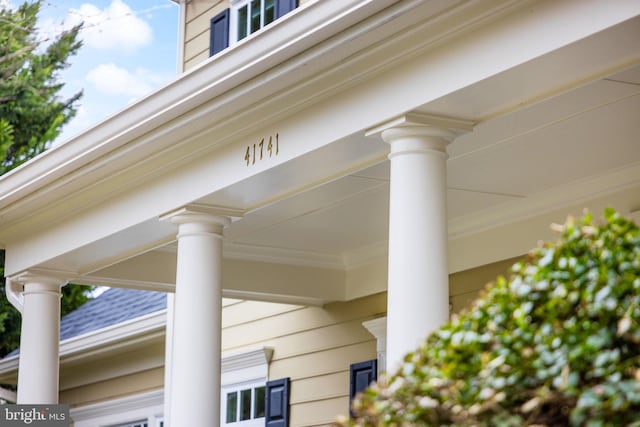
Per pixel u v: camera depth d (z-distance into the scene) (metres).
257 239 12.05
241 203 9.40
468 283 11.38
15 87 29.45
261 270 12.52
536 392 3.68
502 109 7.11
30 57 30.14
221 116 8.47
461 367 3.89
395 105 7.19
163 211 9.62
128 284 12.50
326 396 13.20
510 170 9.45
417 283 7.02
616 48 6.20
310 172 8.48
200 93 8.24
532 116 8.05
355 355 12.91
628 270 3.85
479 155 9.00
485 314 4.07
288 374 13.86
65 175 10.28
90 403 18.34
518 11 6.41
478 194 10.24
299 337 13.82
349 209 10.79
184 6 14.60
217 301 9.38
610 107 7.93
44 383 11.72
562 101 7.75
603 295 3.79
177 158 9.34
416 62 7.07
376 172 9.45
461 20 6.64
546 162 9.24
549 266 4.04
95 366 18.22
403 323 7.01
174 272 12.46
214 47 13.74
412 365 4.04
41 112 29.94
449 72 6.82
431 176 7.16
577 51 6.21
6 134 28.34
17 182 10.84
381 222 11.31
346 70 7.41
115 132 9.30
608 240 3.97
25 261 11.85
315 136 7.88
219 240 9.51
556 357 3.70
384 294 12.62
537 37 6.29
